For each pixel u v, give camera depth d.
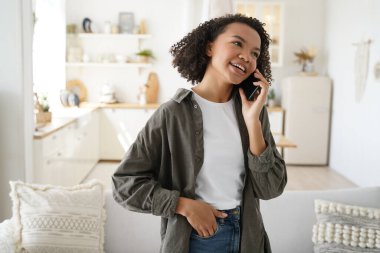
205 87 1.21
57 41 5.86
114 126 6.43
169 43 6.84
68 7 6.71
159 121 1.15
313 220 2.24
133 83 6.93
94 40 6.79
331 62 6.55
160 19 6.79
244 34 1.12
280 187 1.22
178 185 1.15
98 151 6.37
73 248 2.05
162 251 1.14
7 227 2.08
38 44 5.66
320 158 6.57
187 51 1.24
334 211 2.11
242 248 1.18
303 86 6.41
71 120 4.61
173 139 1.14
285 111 6.57
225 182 1.17
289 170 6.25
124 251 2.20
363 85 5.30
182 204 1.09
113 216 2.23
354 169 5.59
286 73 6.98
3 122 3.38
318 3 6.86
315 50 6.62
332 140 6.46
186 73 1.29
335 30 6.38
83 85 6.88
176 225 1.12
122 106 6.38
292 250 2.20
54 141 4.02
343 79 6.04
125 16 6.74
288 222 2.23
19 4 3.28
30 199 2.12
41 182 3.65
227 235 1.17
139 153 1.16
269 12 6.55
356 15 5.56
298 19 6.89
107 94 6.66
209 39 1.21
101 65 6.59
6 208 3.46
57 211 2.09
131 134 6.44
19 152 3.41
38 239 2.04
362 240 2.01
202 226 1.09
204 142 1.16
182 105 1.17
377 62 4.93
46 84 5.83
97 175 5.62
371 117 5.07
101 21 6.76
